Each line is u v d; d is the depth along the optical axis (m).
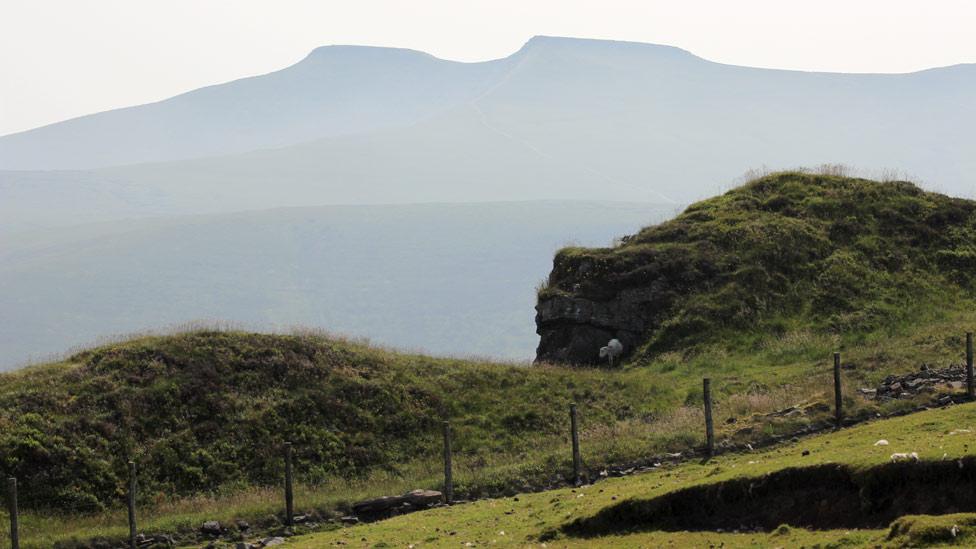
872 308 63.31
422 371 58.78
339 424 52.62
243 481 48.12
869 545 26.11
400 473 49.19
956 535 25.14
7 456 46.19
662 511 32.19
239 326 63.28
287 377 55.28
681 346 63.47
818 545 27.25
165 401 51.84
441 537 34.75
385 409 54.22
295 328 64.56
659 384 57.50
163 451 48.81
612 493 36.97
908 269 67.50
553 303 68.81
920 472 28.52
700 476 35.34
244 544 37.88
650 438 46.22
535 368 60.69
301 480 48.50
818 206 73.50
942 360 51.75
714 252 69.88
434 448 51.59
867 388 48.44
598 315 67.31
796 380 53.06
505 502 40.12
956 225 71.56
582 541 31.69
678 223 74.19
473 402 55.66
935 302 64.31
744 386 54.06
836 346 59.16
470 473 45.88
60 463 46.69
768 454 39.69
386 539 35.41
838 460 30.53
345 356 58.84
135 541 39.25
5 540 40.94
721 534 30.28
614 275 68.81
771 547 28.08
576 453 43.56
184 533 40.47
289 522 40.78
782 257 68.56
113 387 52.12
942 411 40.38
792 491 30.67
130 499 39.41
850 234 70.75
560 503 37.09
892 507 28.53
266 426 51.56
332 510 41.91
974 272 67.31
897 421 40.47
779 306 65.19
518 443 51.31
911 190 75.25
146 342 56.25
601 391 56.56
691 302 66.38
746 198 75.75
